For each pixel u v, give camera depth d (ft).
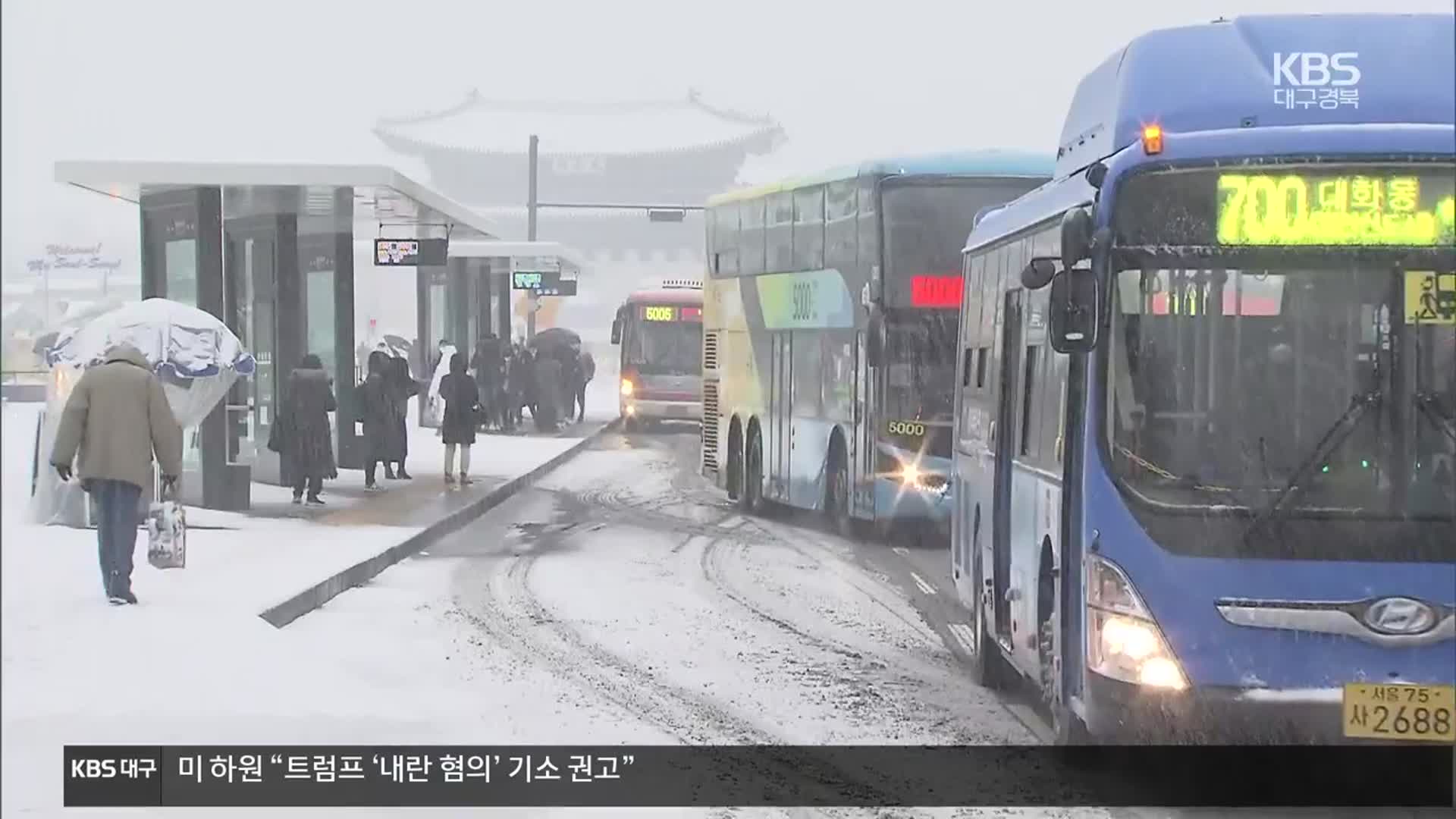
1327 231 28.76
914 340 65.67
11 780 28.63
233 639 42.39
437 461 110.63
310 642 45.01
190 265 73.72
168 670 38.40
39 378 193.47
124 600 47.52
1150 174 29.17
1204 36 31.04
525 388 147.23
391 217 98.07
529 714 35.88
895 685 39.91
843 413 69.15
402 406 93.97
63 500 66.95
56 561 56.29
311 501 80.07
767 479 79.97
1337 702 27.66
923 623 49.29
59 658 39.55
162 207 74.38
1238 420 28.40
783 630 47.91
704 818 27.76
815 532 74.13
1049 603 33.50
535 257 145.38
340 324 92.79
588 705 36.96
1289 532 27.94
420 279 142.72
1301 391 28.37
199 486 75.66
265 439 87.76
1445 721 27.58
